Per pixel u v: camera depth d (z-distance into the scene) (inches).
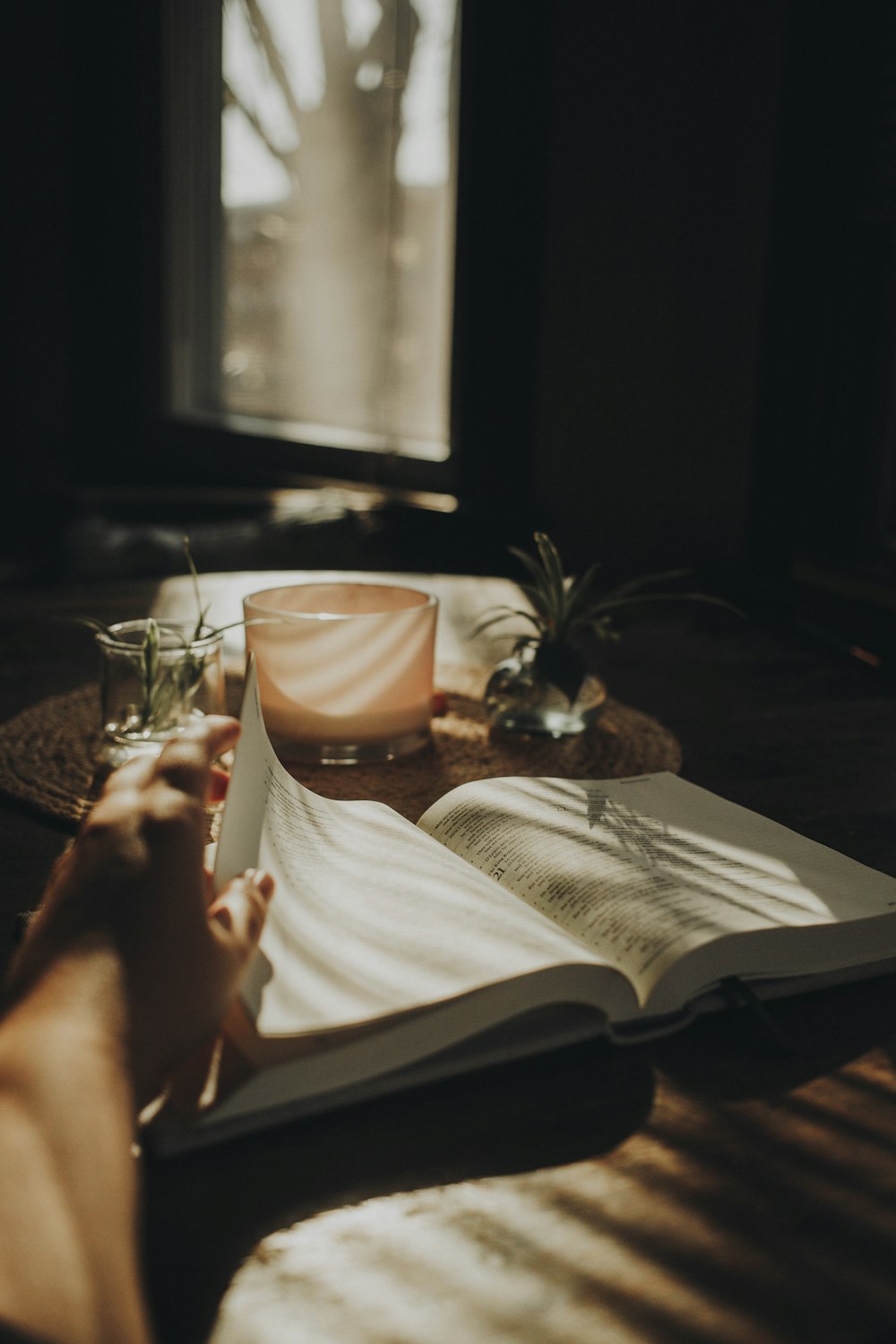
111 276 111.4
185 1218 22.6
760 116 63.2
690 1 66.2
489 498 84.5
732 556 67.9
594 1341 19.8
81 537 71.6
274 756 30.4
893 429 64.1
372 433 98.0
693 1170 23.6
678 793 33.2
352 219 96.9
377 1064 24.5
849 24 59.3
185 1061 24.3
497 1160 23.7
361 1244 22.1
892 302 62.6
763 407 64.3
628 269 72.6
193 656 35.2
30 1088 19.8
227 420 108.5
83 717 39.0
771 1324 20.2
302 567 73.0
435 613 37.0
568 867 28.9
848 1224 22.7
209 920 24.0
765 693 44.0
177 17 103.6
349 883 27.6
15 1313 16.1
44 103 113.7
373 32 92.2
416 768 35.9
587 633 51.0
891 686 44.9
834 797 35.6
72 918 23.2
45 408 122.6
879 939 28.0
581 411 77.4
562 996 25.5
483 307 82.1
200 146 107.2
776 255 62.5
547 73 76.0
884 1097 25.1
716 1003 26.6
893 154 59.4
